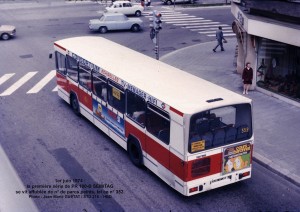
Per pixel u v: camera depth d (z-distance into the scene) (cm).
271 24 1867
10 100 2072
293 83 1920
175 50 2991
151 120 1262
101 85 1563
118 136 1497
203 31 3594
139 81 1355
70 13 4409
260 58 2067
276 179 1334
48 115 1877
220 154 1179
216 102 1153
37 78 2417
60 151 1531
